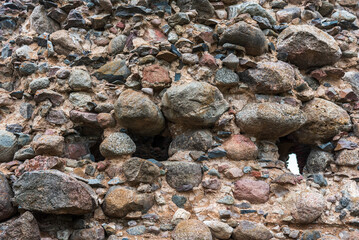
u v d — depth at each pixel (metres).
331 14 4.50
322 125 3.69
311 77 3.99
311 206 3.19
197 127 3.52
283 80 3.62
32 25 4.16
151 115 3.36
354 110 3.91
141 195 3.14
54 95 3.63
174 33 3.86
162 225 3.11
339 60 4.24
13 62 4.01
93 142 3.73
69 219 3.04
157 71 3.63
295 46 3.90
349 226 3.25
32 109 3.71
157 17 3.93
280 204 3.27
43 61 3.91
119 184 3.23
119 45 3.89
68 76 3.71
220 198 3.25
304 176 3.64
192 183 3.26
